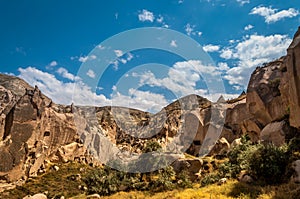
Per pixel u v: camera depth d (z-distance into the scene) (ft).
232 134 190.60
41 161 213.25
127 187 110.11
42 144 217.36
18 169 187.73
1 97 200.64
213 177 100.78
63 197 148.15
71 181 189.98
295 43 83.82
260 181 75.77
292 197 57.06
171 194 82.84
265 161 78.54
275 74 163.22
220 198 65.77
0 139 187.83
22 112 199.93
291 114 85.56
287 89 123.34
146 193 98.27
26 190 173.68
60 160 233.35
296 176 70.13
